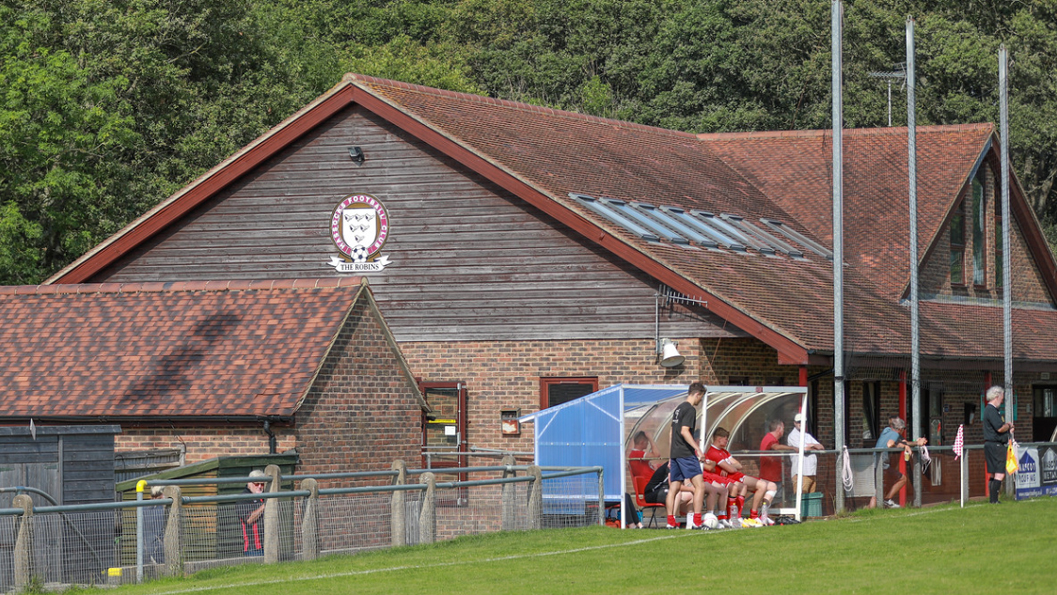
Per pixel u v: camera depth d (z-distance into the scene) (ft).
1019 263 278.26
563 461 163.22
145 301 193.98
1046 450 196.75
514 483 148.97
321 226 220.43
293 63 411.54
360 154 218.18
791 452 159.22
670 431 164.35
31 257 298.15
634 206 219.00
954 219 258.37
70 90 304.71
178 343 183.32
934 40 424.87
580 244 205.67
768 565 116.88
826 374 206.80
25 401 177.47
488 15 603.26
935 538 132.87
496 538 141.38
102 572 116.16
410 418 184.55
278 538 127.24
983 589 99.96
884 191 258.78
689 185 246.88
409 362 213.87
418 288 214.69
